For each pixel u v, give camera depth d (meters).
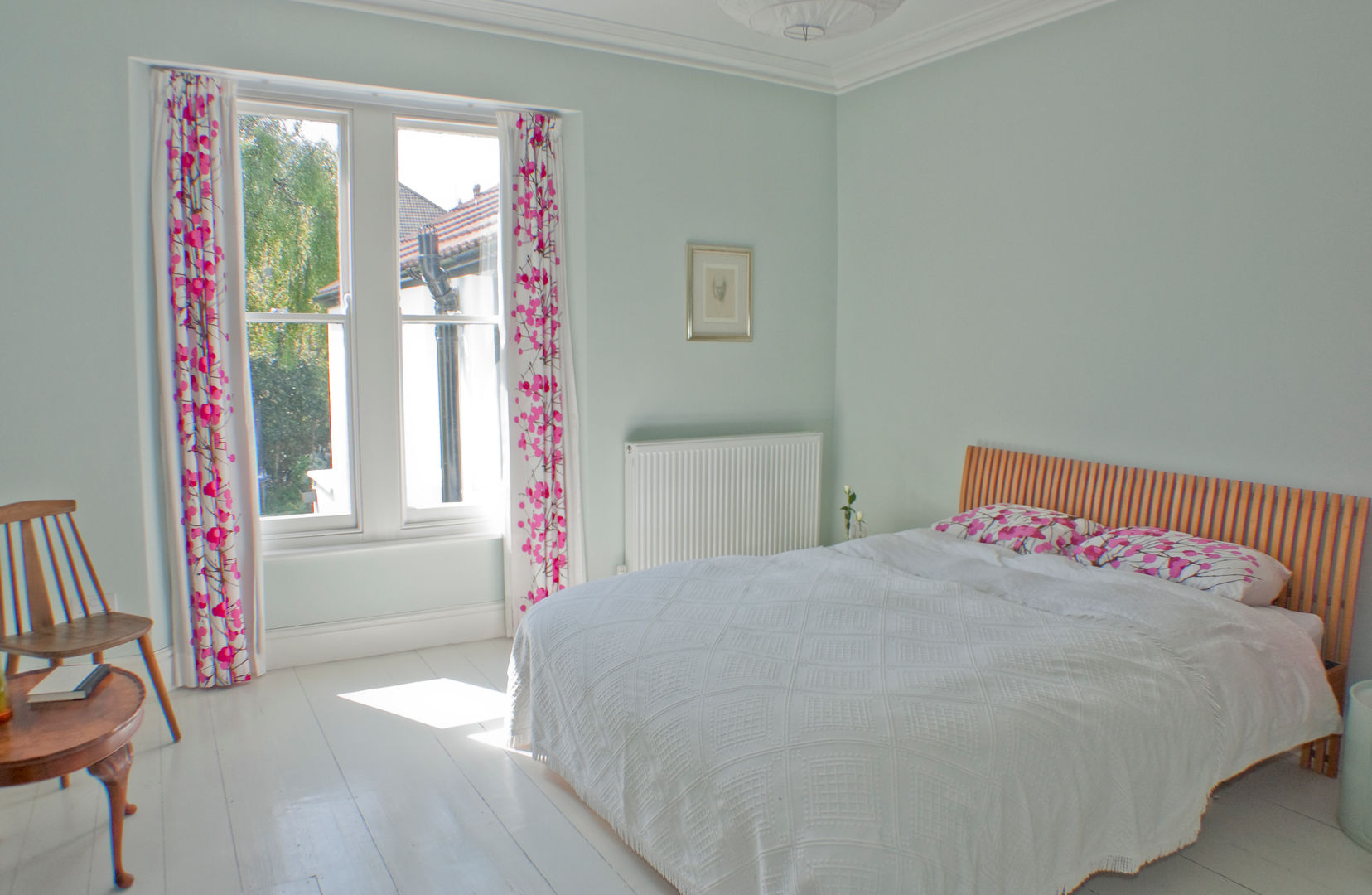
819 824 1.78
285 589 3.74
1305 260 2.91
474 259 4.12
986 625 2.49
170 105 3.33
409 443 4.06
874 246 4.62
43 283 3.14
